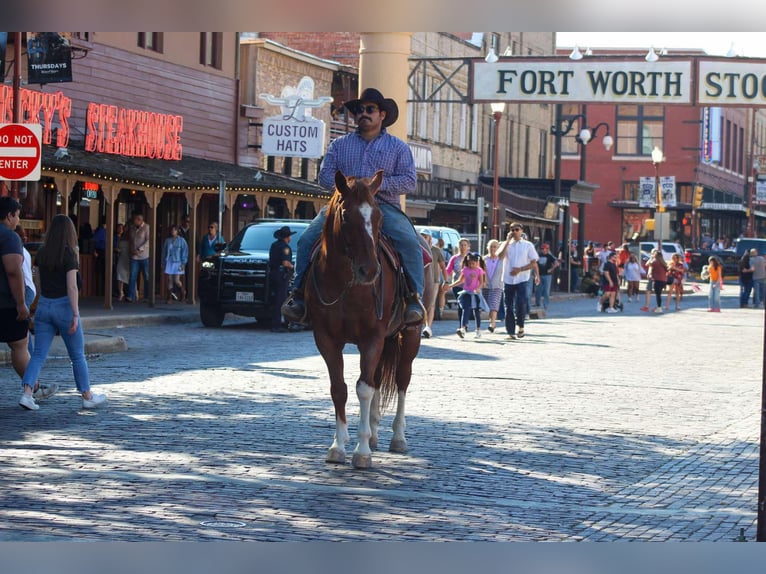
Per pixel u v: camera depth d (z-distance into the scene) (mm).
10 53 27094
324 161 10203
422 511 8242
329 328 9469
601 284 37625
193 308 28938
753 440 11680
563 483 9336
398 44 25016
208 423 11891
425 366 17938
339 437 9859
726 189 90125
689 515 8328
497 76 30672
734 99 29781
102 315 25188
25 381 12633
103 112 29391
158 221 34219
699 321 32781
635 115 83375
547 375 17125
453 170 55625
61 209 29938
